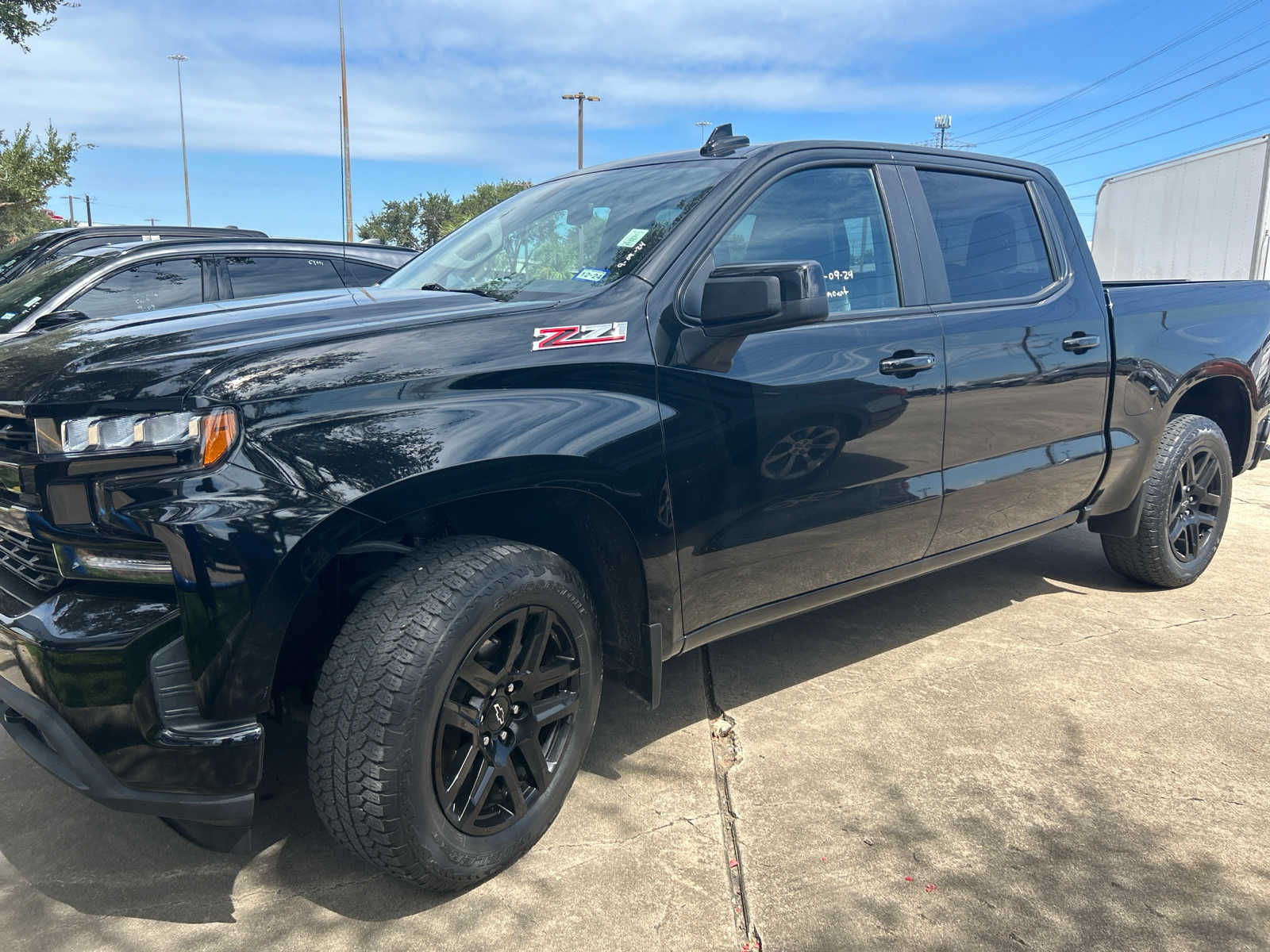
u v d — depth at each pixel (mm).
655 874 2146
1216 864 2168
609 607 2465
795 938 1930
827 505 2668
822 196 2805
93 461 1800
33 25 16188
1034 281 3367
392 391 1934
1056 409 3314
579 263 2553
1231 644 3482
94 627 1804
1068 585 4207
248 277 5879
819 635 3625
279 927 1978
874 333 2756
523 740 2137
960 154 3305
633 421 2211
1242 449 4281
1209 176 10836
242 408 1773
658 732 2844
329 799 1886
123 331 2172
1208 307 3953
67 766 1901
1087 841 2262
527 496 2236
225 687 1759
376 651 1851
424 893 2094
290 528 1750
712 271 2434
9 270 6785
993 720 2887
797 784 2531
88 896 2082
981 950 1892
